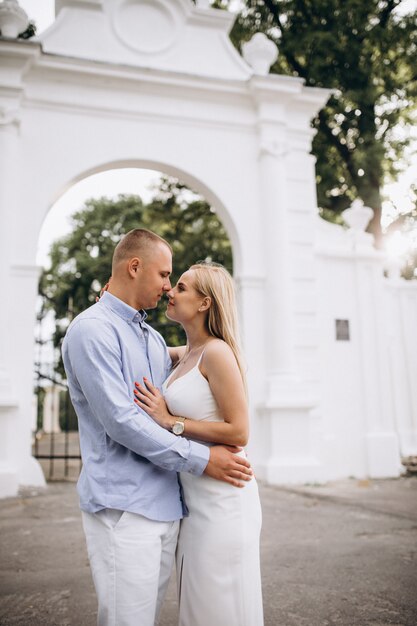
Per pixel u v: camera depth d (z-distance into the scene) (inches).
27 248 264.7
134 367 66.8
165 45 303.0
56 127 279.6
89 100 285.9
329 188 594.9
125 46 296.2
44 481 251.6
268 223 298.4
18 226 265.6
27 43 262.7
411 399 360.2
